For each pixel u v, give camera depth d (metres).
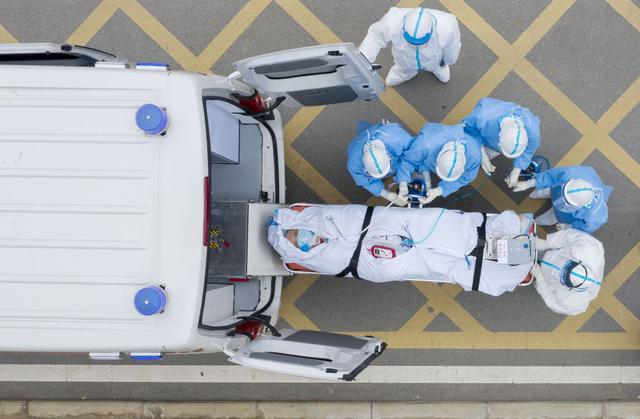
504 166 4.18
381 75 4.34
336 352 2.95
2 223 2.50
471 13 4.28
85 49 3.06
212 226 3.29
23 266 2.50
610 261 4.20
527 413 4.20
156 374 4.43
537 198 4.06
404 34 3.05
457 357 4.26
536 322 4.22
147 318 2.48
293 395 4.36
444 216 3.09
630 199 4.18
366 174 3.22
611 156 4.20
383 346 3.17
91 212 2.48
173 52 4.43
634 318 4.18
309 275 4.35
